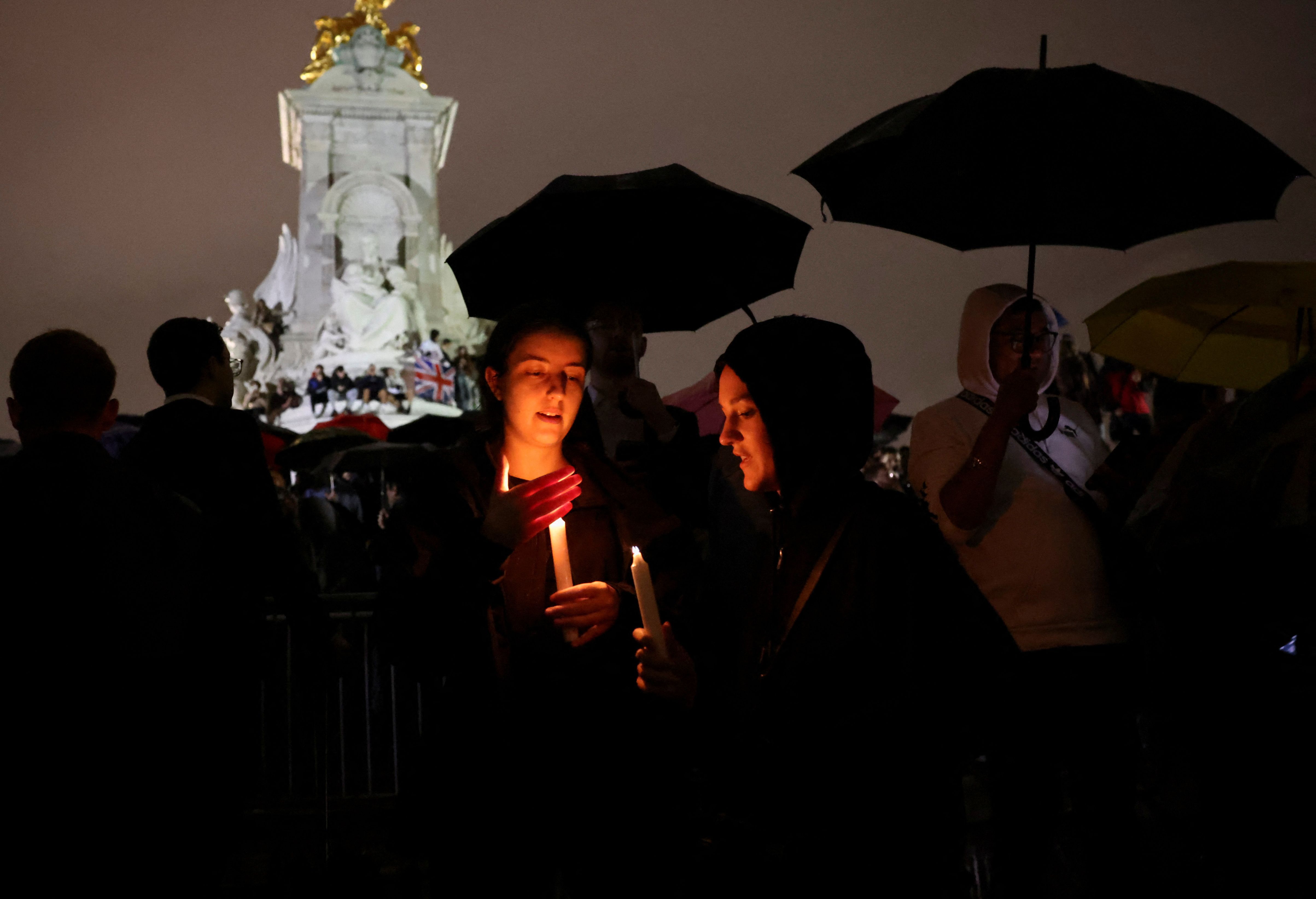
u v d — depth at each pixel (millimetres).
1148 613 5426
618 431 5598
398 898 6344
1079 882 5773
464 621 4008
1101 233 5320
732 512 5027
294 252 46219
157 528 4273
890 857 3354
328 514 9602
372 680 7445
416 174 44875
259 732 7379
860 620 3562
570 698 4145
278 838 6996
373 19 45938
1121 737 5309
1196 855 6047
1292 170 4957
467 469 4199
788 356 3613
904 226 5555
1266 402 4719
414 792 4121
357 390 40625
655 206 5988
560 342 4098
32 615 4051
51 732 4004
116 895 4020
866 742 3408
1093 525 5445
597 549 4285
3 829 3963
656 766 4199
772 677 3613
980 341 5645
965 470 5145
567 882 4285
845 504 3678
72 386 4418
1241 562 5078
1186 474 4875
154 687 4160
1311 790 5316
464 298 6234
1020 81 5035
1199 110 5004
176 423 5301
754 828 3523
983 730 3531
